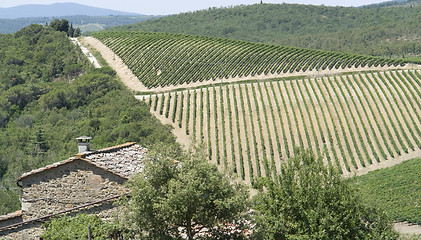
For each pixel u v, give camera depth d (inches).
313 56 4301.2
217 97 3454.7
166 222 722.8
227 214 711.7
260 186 842.8
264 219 773.9
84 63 4274.1
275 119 3070.9
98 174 823.7
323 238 736.3
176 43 4685.0
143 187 696.4
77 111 3161.9
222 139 2874.0
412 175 2170.3
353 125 2933.1
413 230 1674.5
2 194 2014.0
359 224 781.9
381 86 3282.5
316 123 2992.1
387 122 2942.9
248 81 3831.2
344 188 789.9
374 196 1811.0
